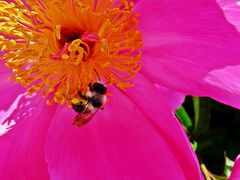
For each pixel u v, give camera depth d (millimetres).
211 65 166
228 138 238
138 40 173
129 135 185
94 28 186
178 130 164
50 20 185
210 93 164
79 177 183
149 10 175
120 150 185
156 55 176
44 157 191
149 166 178
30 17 184
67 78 182
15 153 190
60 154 186
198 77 167
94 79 186
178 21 171
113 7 183
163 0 172
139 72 180
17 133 192
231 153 234
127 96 188
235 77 162
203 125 230
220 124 243
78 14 185
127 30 177
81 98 173
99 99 171
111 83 180
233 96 161
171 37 173
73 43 173
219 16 162
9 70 197
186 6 168
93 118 190
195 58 168
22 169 189
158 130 180
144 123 184
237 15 160
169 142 176
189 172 165
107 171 183
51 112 193
